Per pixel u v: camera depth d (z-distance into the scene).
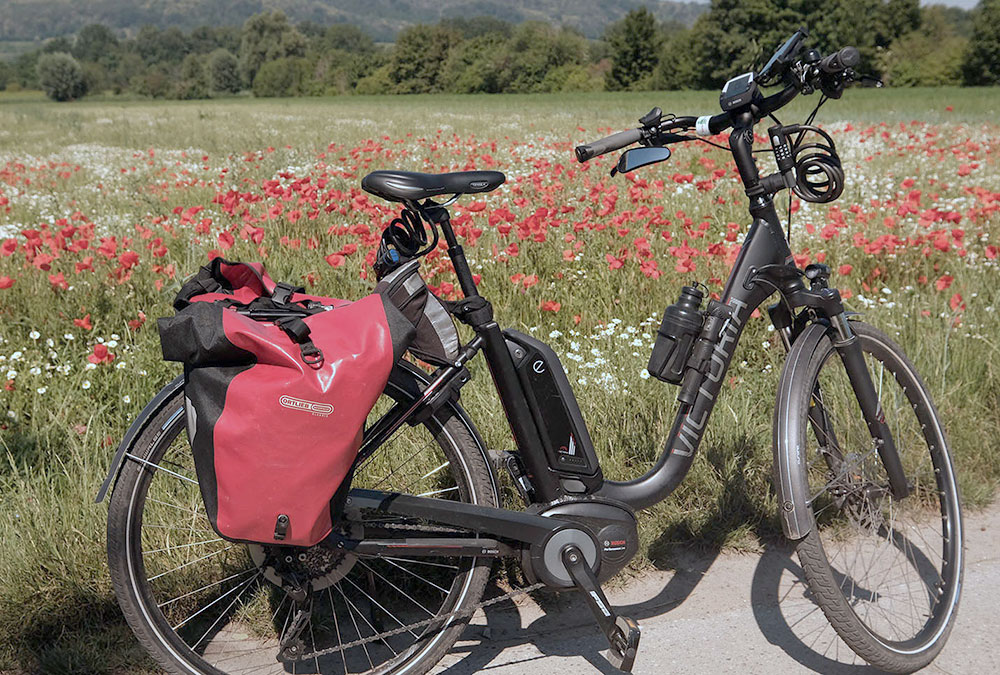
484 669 2.21
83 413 3.29
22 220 6.80
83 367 3.58
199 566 2.38
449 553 2.09
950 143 11.17
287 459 1.74
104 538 2.44
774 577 2.61
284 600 2.27
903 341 3.85
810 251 5.07
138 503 1.96
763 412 3.34
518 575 2.57
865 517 2.45
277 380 1.73
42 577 2.35
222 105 59.03
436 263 4.44
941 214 4.58
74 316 4.06
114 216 6.43
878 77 2.04
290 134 18.27
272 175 8.03
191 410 1.78
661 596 2.53
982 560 2.68
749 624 2.39
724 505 2.84
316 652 2.07
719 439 3.04
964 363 3.65
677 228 5.55
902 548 2.64
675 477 2.28
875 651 2.09
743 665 2.22
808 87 2.08
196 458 1.78
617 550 2.18
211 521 1.79
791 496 2.04
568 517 2.14
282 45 192.38
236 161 10.84
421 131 18.14
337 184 6.54
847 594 2.40
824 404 2.43
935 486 2.61
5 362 3.63
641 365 3.43
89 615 2.32
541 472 2.16
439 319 2.04
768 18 77.25
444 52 120.06
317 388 1.73
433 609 2.44
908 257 4.85
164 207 7.21
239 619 2.36
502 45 113.25
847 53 1.99
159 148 15.51
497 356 2.08
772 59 2.10
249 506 1.75
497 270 4.62
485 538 2.13
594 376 3.35
